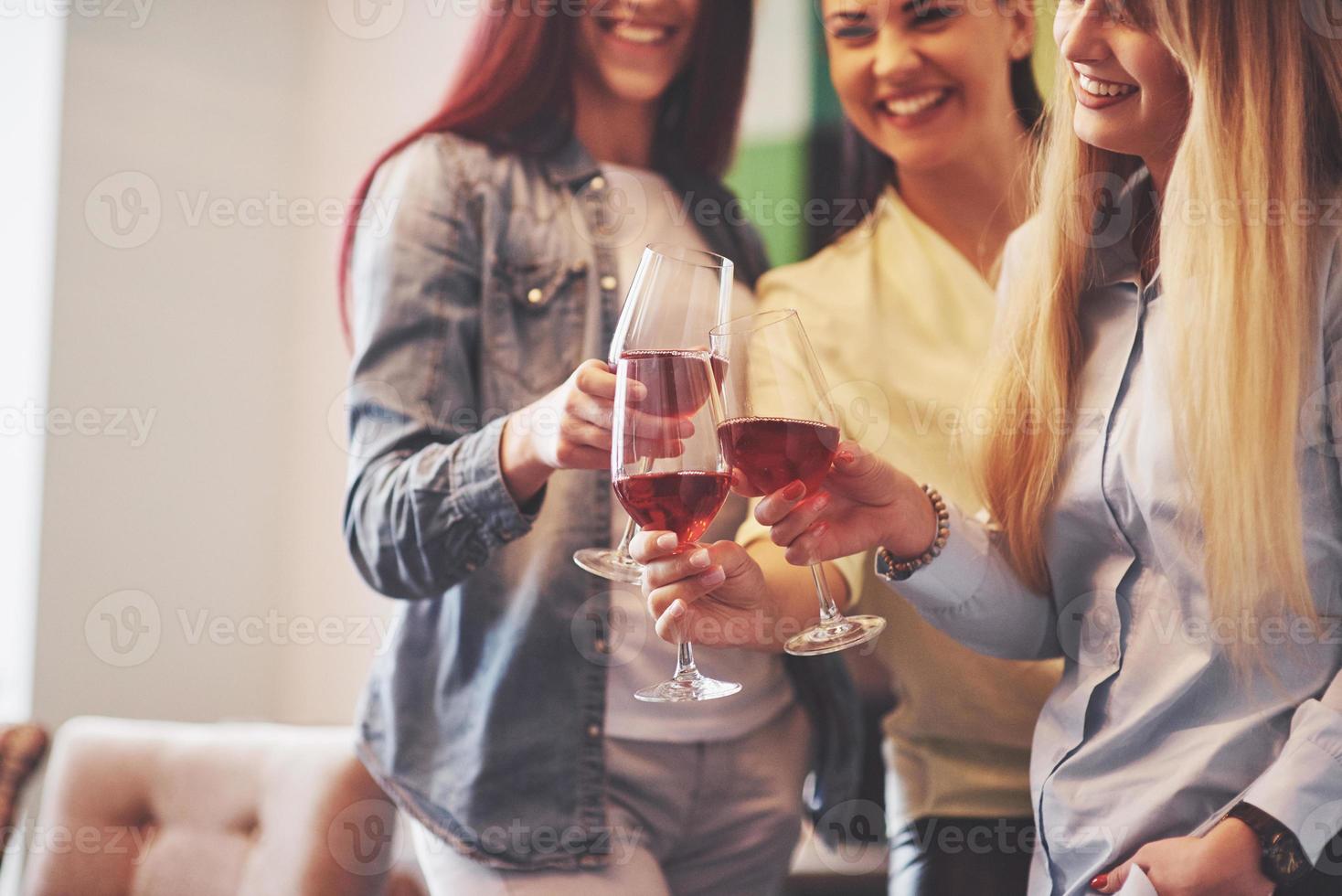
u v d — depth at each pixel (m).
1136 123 1.28
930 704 1.67
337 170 2.49
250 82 2.52
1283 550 1.13
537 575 1.49
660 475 0.95
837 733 1.69
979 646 1.31
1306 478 1.15
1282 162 1.17
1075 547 1.26
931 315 1.71
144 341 2.41
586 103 1.70
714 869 1.57
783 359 1.03
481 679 1.47
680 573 0.98
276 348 2.57
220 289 2.50
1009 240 1.48
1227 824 1.10
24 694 2.27
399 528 1.35
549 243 1.61
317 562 2.48
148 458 2.41
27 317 2.34
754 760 1.57
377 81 2.41
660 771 1.51
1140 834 1.15
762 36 1.79
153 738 1.77
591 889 1.45
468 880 1.45
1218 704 1.15
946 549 1.23
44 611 2.29
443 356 1.50
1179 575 1.17
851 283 1.75
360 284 1.56
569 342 1.58
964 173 1.69
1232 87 1.18
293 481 2.54
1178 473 1.15
